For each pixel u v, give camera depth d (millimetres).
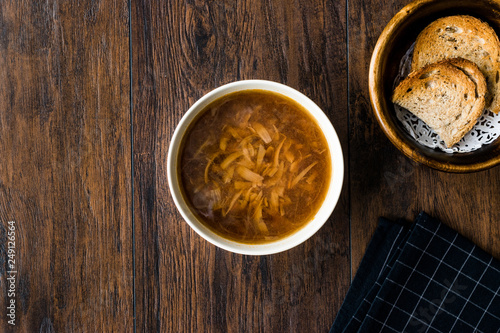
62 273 650
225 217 602
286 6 640
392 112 621
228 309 648
